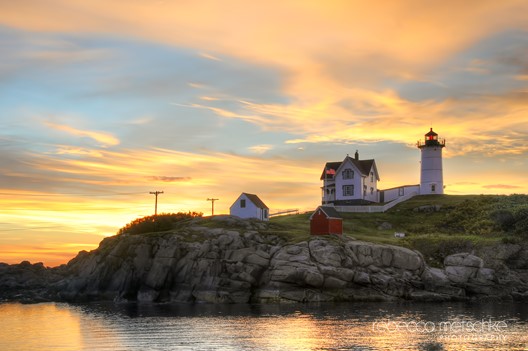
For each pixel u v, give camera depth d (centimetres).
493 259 9538
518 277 9288
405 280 8800
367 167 13875
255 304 8388
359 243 9250
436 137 14100
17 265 12050
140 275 9388
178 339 5666
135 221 11969
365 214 12688
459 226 11525
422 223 12000
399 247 9300
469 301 8575
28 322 7038
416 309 7556
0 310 8400
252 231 9950
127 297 9294
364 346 5228
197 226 10700
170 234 9794
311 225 10031
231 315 7194
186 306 8325
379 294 8619
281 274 8594
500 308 7638
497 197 12769
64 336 5991
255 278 8825
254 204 12156
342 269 8631
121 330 6241
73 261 12625
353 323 6406
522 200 12244
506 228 10775
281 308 7838
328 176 14125
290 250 8994
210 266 9019
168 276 9162
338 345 5272
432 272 9006
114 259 9762
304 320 6675
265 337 5675
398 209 12900
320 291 8544
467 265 9125
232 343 5428
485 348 5100
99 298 9550
